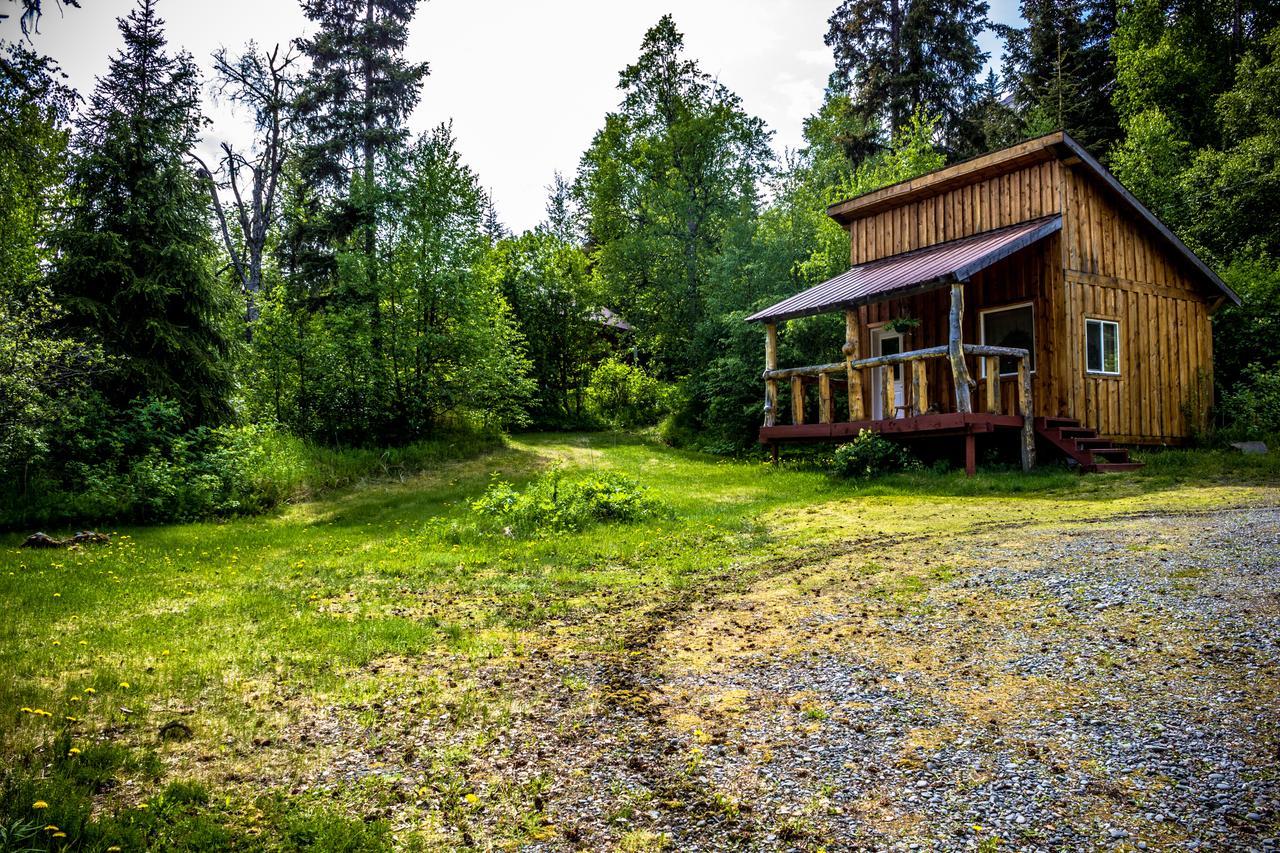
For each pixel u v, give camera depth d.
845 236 22.19
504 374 23.12
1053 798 3.17
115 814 3.29
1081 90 33.47
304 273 21.19
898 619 5.70
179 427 16.36
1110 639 4.84
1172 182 24.86
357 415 20.42
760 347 22.16
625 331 35.62
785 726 4.06
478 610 6.75
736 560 8.52
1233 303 17.55
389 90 28.69
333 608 7.00
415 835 3.14
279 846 3.06
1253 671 4.16
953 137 32.00
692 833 3.11
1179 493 10.95
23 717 4.27
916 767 3.52
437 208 21.11
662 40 29.77
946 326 17.02
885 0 32.59
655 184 29.70
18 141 12.86
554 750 3.92
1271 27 27.91
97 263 15.77
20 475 13.84
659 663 5.17
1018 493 12.31
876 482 14.33
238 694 4.74
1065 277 14.80
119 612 6.90
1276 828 2.84
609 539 10.02
